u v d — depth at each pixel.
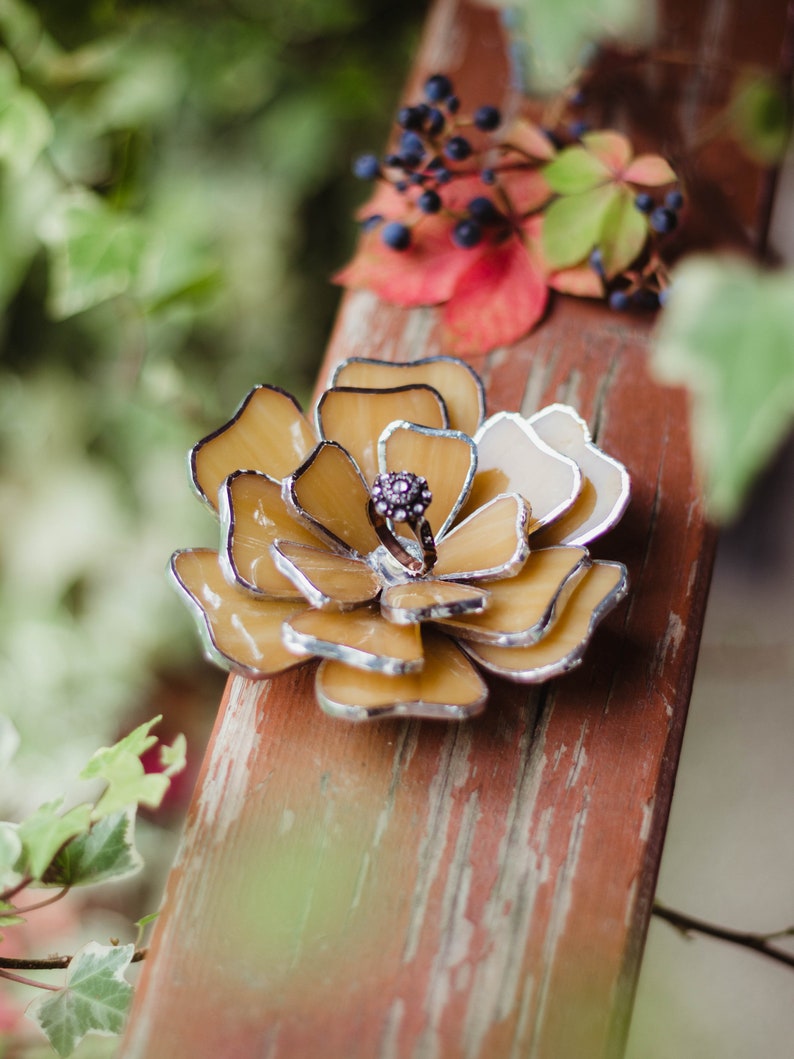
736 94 0.64
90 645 0.90
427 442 0.51
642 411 0.57
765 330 0.41
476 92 0.65
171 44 0.81
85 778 0.50
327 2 0.85
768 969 0.96
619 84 0.65
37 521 0.88
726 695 1.08
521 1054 0.47
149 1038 0.47
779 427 0.41
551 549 0.49
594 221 0.58
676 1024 0.94
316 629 0.47
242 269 0.89
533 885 0.49
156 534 0.88
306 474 0.50
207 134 0.85
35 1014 0.52
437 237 0.60
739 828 1.02
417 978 0.48
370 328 0.60
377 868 0.49
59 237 0.74
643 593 0.53
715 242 0.62
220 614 0.48
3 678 0.88
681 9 0.66
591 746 0.51
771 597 1.11
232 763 0.50
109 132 0.78
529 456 0.51
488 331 0.59
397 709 0.47
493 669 0.48
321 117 0.87
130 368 0.84
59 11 0.74
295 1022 0.47
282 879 0.49
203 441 0.51
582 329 0.59
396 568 0.50
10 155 0.73
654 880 0.49
